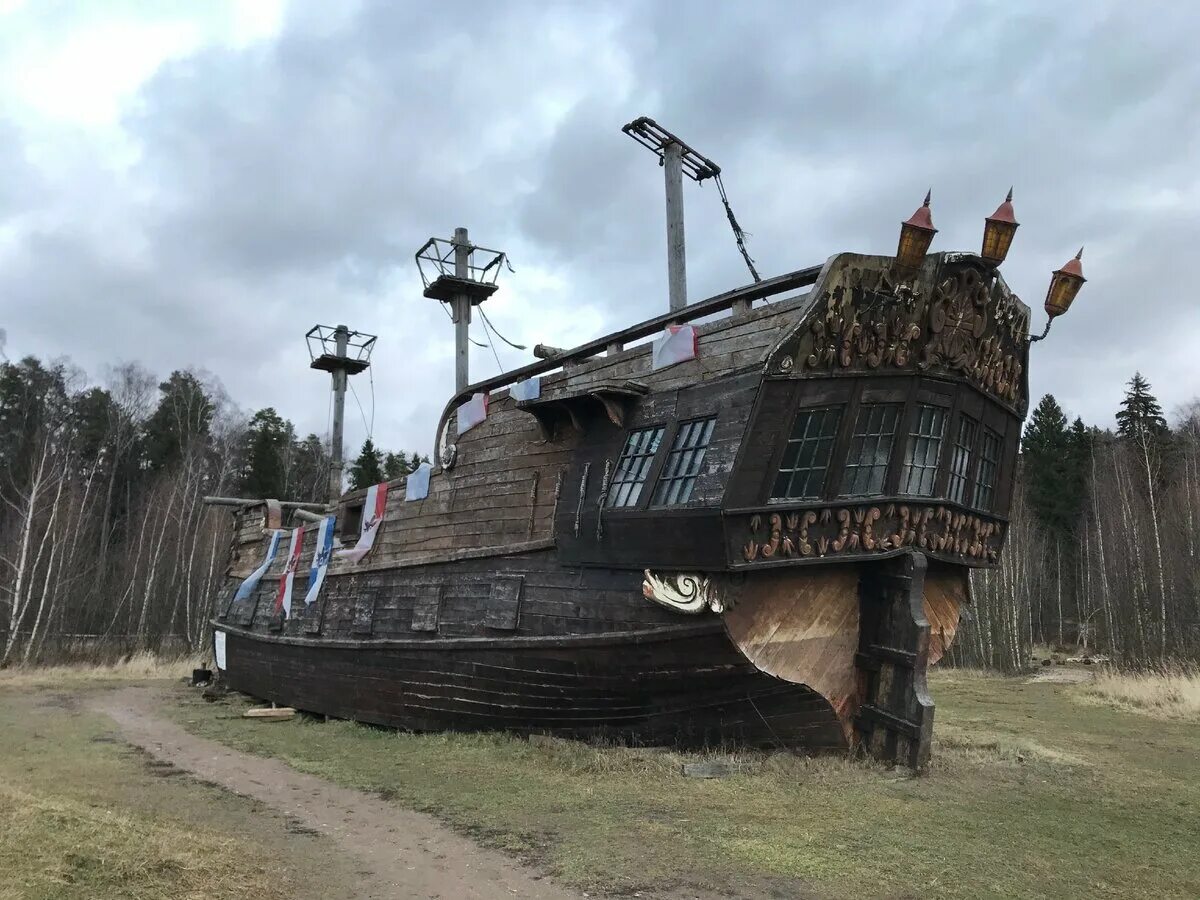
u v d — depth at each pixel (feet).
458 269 64.13
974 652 121.39
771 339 29.35
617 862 20.08
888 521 32.27
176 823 23.06
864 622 34.09
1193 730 44.93
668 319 34.45
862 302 29.53
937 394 32.94
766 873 19.21
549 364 39.65
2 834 17.99
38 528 117.60
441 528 43.96
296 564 59.57
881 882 18.65
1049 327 35.32
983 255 31.71
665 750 33.19
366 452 178.91
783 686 31.96
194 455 164.86
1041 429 204.64
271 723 50.16
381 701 46.01
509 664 37.14
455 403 45.39
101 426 179.73
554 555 36.40
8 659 98.22
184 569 130.93
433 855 21.17
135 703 61.46
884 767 31.58
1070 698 63.46
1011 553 129.08
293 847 21.83
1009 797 27.37
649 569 31.22
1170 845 22.09
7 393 177.06
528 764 32.55
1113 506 131.34
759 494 29.01
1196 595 93.45
